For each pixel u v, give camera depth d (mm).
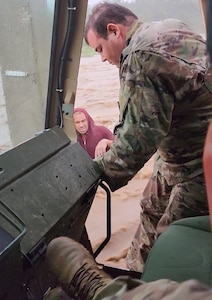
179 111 1427
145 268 1081
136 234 1893
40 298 1043
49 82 1535
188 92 1356
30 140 1228
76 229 1320
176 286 500
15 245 877
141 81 1319
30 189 1089
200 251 1090
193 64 1332
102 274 774
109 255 2023
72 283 774
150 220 1810
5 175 1062
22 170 1115
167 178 1640
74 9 1418
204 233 1159
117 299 548
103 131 2090
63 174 1235
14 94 1526
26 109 1543
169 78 1315
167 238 1159
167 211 1647
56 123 1595
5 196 1016
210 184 444
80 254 815
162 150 1573
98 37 1493
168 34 1343
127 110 1360
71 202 1187
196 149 1490
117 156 1380
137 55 1321
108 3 1495
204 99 1395
